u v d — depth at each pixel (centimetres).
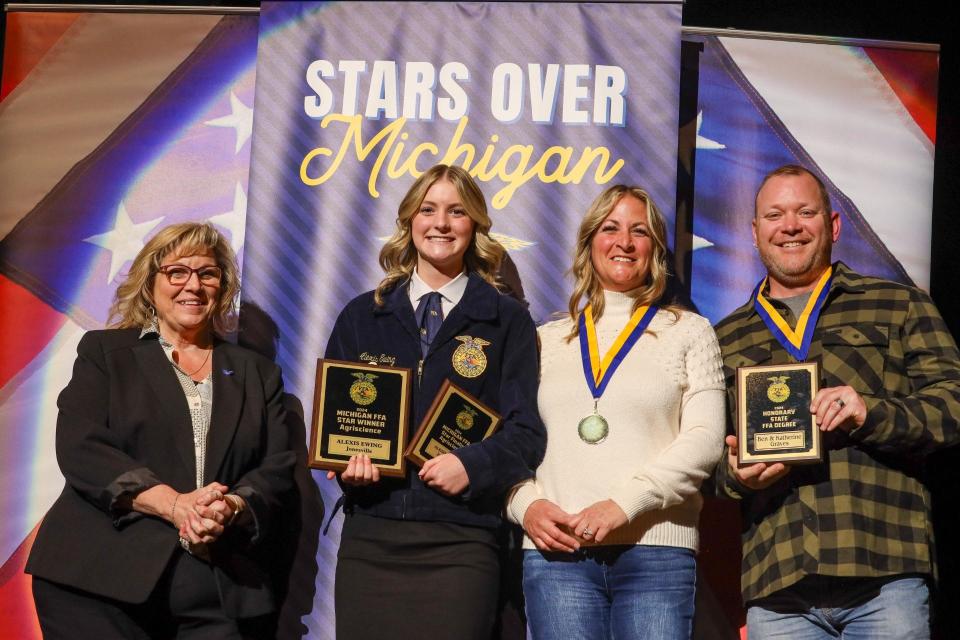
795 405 333
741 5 456
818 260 359
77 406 349
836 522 327
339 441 341
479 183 400
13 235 414
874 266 404
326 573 383
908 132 410
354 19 409
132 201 416
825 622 332
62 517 342
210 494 332
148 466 346
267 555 382
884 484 330
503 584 373
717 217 408
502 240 397
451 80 405
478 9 407
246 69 422
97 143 419
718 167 411
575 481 331
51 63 423
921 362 336
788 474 338
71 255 414
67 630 332
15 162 418
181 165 418
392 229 400
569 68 402
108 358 356
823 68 413
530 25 405
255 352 383
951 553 427
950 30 446
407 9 409
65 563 334
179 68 422
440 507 337
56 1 440
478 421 342
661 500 319
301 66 408
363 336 360
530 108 402
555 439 339
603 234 354
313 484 388
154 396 352
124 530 337
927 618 324
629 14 402
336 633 340
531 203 398
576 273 362
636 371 338
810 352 349
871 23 453
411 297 364
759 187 409
